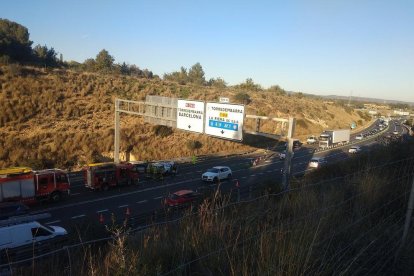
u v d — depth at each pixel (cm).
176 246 433
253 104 7275
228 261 413
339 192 718
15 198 2109
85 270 402
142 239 448
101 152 3794
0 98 3869
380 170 947
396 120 13638
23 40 5762
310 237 478
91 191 2611
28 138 3475
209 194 1239
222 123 2611
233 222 485
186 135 4731
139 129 4344
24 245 1041
